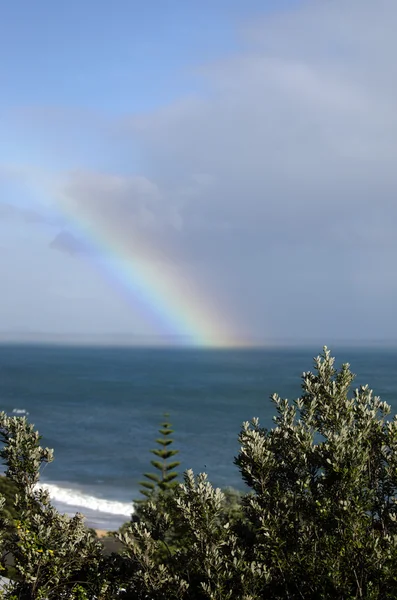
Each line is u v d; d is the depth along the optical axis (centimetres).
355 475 811
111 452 7181
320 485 880
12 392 15050
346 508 800
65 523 1008
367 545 789
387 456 893
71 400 13550
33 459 1055
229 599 827
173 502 955
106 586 965
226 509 1438
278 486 902
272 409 12088
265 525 866
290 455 927
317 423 980
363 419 948
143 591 927
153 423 10019
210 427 9581
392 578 762
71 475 5812
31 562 945
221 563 868
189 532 917
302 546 843
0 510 1066
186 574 933
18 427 1079
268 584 874
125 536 950
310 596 829
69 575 973
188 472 920
